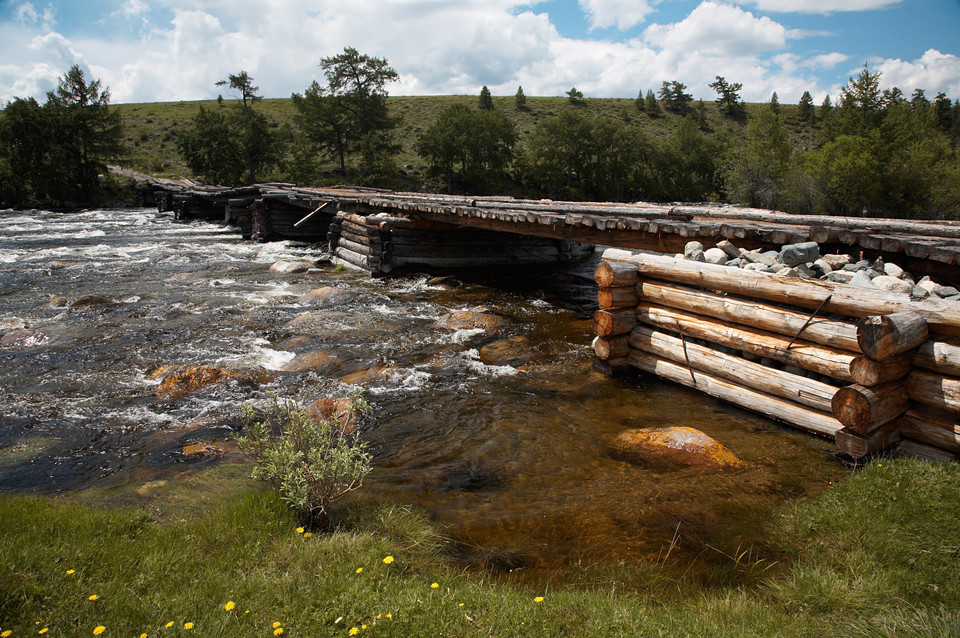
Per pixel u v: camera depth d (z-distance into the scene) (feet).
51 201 147.02
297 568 10.48
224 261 59.72
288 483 12.48
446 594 9.87
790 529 12.64
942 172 119.14
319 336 30.76
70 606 8.91
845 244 22.74
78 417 20.18
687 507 14.03
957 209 117.08
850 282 18.84
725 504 14.11
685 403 21.35
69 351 27.96
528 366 26.43
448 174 212.43
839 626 9.18
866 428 14.87
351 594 9.71
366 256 53.01
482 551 12.32
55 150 145.38
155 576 10.02
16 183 140.67
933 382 14.82
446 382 24.22
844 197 121.39
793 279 18.57
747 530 12.94
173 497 14.35
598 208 45.62
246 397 22.17
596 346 25.14
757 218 34.60
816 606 9.89
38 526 11.48
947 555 10.72
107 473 16.15
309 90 205.77
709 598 10.41
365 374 25.09
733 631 9.07
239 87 234.38
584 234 35.17
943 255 18.43
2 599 8.84
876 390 15.03
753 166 138.10
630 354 24.84
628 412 20.68
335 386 23.66
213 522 12.26
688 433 17.22
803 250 20.18
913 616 9.17
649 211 38.27
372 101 210.38
